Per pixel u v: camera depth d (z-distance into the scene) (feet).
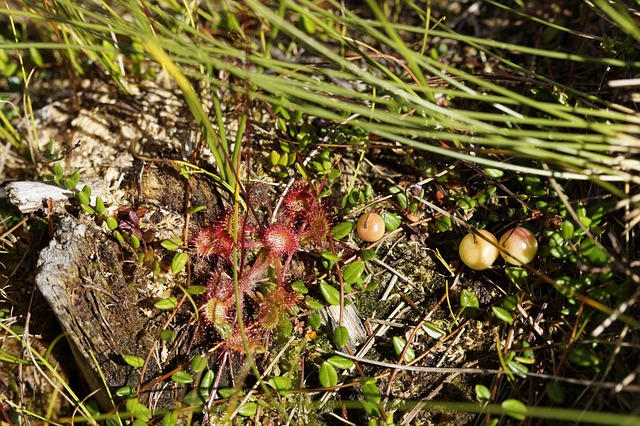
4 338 0.74
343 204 0.71
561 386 0.57
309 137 0.76
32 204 0.71
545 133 0.57
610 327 0.60
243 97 0.77
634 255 0.62
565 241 0.62
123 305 0.67
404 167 0.77
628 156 0.63
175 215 0.71
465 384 0.62
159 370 0.66
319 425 0.63
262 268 0.66
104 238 0.69
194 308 0.66
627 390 0.54
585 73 0.81
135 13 0.62
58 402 0.72
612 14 0.56
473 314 0.65
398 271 0.70
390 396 0.63
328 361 0.63
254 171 0.76
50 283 0.66
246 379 0.65
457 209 0.71
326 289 0.65
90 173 0.77
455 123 0.59
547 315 0.63
